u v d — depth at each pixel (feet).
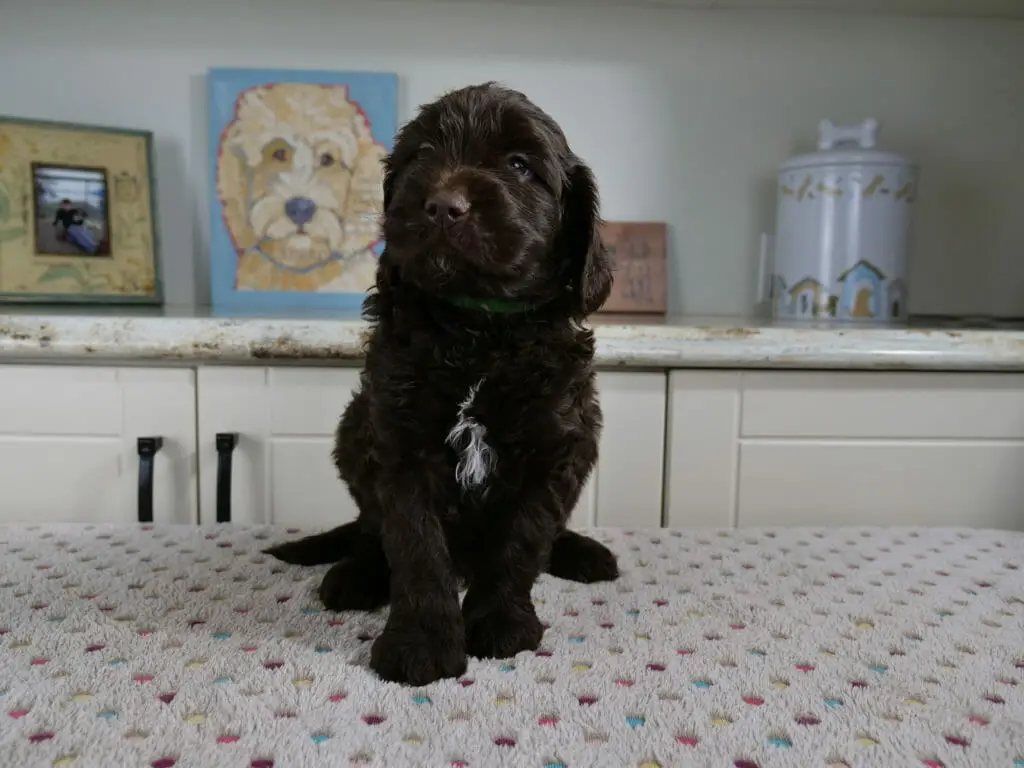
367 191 6.24
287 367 4.74
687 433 4.83
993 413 4.85
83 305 5.83
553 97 6.48
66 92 6.25
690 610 3.15
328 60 6.35
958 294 6.71
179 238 6.42
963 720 2.28
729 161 6.57
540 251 2.96
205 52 6.29
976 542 4.09
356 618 3.04
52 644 2.69
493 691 2.47
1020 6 6.27
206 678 2.49
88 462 4.78
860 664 2.65
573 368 3.12
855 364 4.72
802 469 4.88
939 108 6.59
